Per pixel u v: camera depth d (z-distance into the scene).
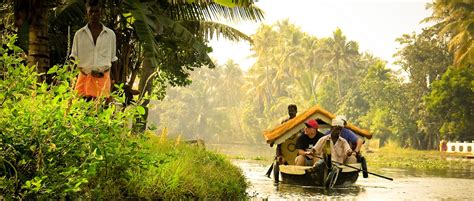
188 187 7.77
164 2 16.05
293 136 15.02
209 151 14.01
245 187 11.23
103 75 8.05
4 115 5.16
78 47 8.00
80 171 5.34
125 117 6.15
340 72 83.25
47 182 5.08
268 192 11.66
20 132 5.13
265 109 92.50
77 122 5.43
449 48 43.12
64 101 5.57
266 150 47.00
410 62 59.31
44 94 5.56
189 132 95.31
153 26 12.80
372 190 12.66
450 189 13.41
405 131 60.44
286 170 13.34
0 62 5.38
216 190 8.61
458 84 49.78
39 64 9.85
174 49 16.62
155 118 93.44
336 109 77.06
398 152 52.62
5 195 4.88
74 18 13.39
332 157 13.21
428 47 57.94
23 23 11.34
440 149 53.28
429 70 57.62
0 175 5.16
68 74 5.88
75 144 5.38
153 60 11.94
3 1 12.77
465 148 49.28
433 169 22.80
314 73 85.81
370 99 65.19
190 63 18.58
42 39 9.93
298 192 11.82
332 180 12.63
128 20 14.96
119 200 6.45
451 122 51.09
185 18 16.56
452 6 43.22
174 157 9.41
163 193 7.18
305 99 85.94
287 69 92.56
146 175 7.30
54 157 5.30
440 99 50.69
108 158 6.04
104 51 8.05
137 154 6.42
